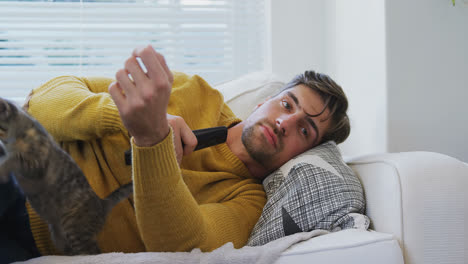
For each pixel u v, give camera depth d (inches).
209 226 35.2
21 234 30.9
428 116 62.8
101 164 38.8
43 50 83.1
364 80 68.8
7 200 29.0
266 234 39.2
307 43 83.7
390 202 36.6
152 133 25.2
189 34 88.1
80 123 37.3
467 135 63.6
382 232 37.1
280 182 44.5
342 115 49.5
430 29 62.5
